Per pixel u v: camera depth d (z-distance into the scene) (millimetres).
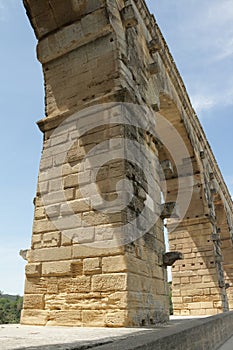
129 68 10617
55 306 8117
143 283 8102
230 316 12477
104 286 7566
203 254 20172
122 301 7195
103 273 7695
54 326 7746
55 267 8492
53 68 11211
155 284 8898
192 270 20188
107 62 10117
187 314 19484
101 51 10352
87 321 7496
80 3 10828
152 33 14648
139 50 12266
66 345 4055
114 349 3123
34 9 11406
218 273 19797
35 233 9258
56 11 11125
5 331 6340
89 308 7605
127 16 11008
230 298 29469
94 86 10109
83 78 10422
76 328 6969
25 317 8406
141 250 8438
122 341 3672
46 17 11305
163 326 7391
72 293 7992
